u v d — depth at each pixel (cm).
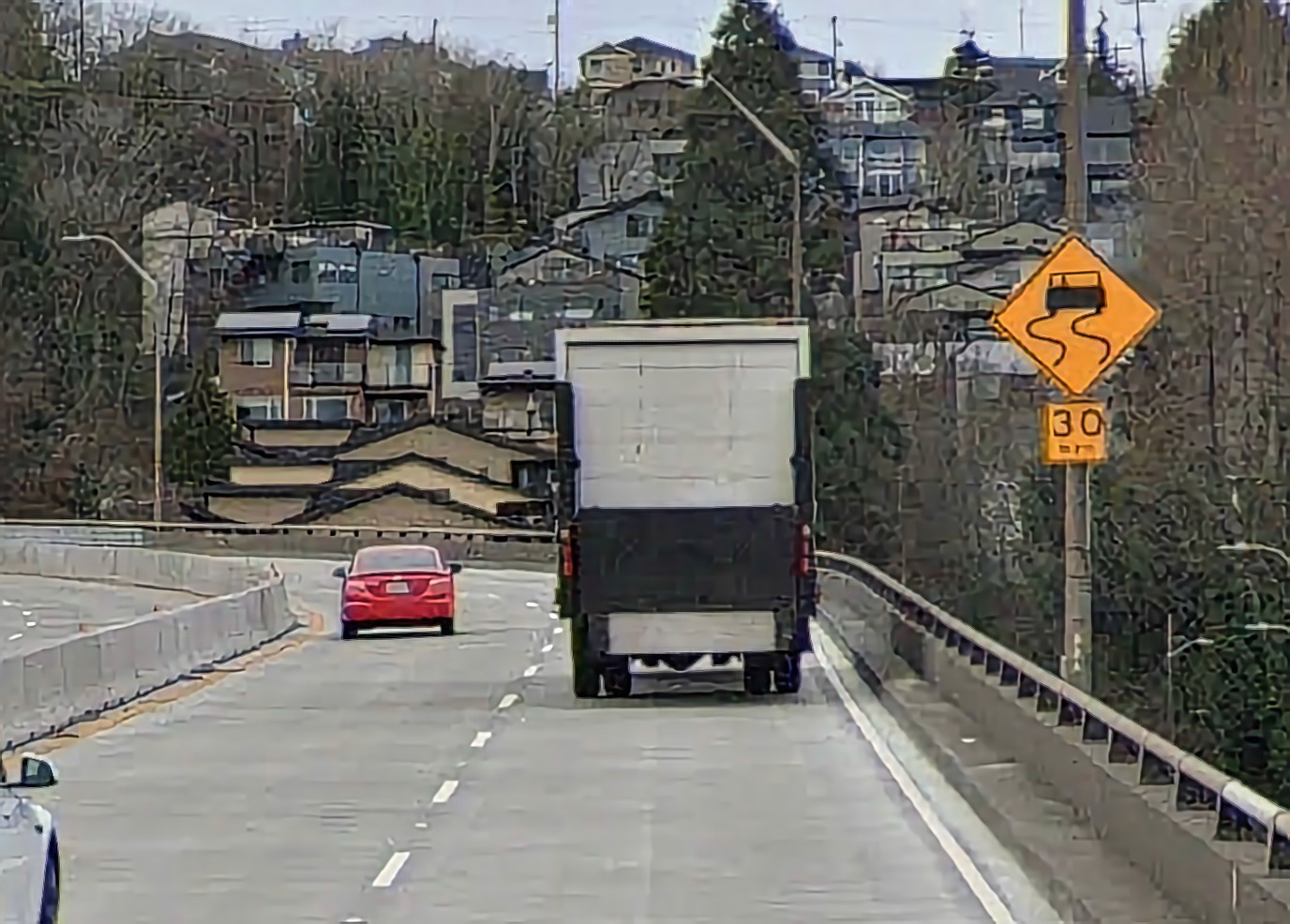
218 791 1845
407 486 9362
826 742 2181
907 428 7094
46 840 1009
